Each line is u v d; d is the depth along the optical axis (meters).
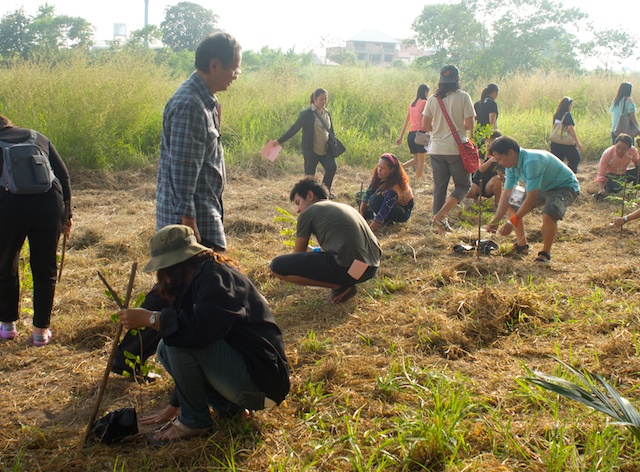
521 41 32.03
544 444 3.26
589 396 2.93
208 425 3.45
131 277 3.31
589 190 10.15
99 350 4.51
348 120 14.98
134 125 12.23
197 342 3.13
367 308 5.25
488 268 6.10
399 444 3.27
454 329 4.68
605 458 3.05
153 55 14.60
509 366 4.18
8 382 4.10
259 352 3.31
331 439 3.35
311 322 5.02
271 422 3.55
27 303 5.27
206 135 3.94
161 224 4.05
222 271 3.29
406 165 11.89
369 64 23.25
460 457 3.19
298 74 18.80
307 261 5.19
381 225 7.73
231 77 3.97
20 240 4.42
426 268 6.30
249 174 11.65
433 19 33.22
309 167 9.91
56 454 3.29
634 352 4.28
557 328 4.74
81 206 9.06
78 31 38.06
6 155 4.28
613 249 6.93
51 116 11.20
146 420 3.62
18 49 36.44
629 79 21.39
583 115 17.53
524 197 6.68
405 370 4.05
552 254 6.76
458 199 7.48
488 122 10.84
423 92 11.31
